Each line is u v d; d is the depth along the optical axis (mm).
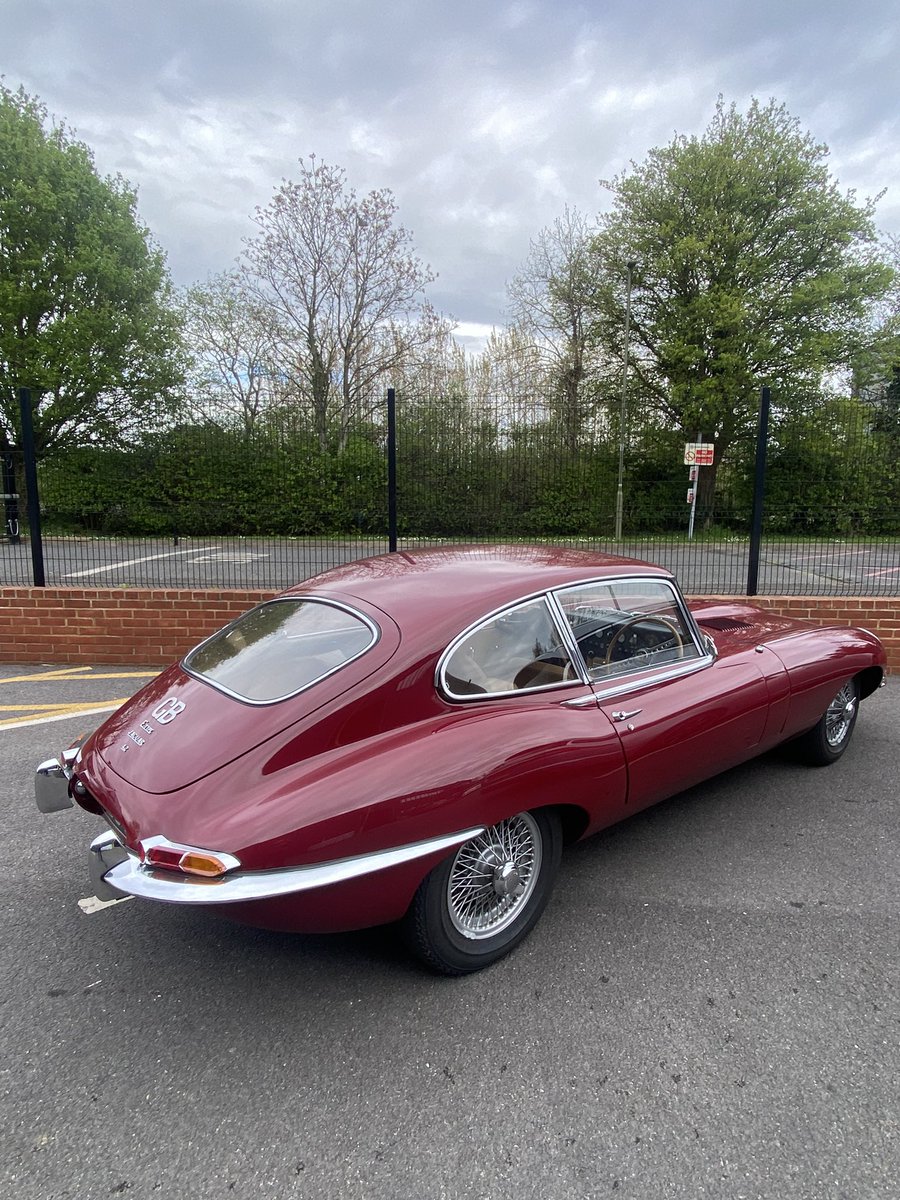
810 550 6832
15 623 6773
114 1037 2236
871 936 2705
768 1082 2025
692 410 21281
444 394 7281
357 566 3305
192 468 6969
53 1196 1700
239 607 6652
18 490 6895
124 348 20703
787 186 22672
